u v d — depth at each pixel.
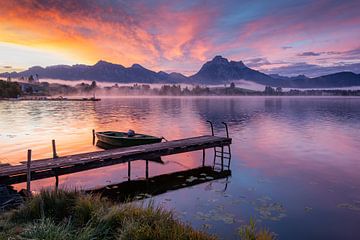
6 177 13.52
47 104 124.56
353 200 14.59
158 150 19.80
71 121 56.16
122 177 19.20
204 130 43.84
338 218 12.26
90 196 9.19
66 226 7.17
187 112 83.44
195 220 11.60
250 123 54.09
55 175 15.06
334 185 17.45
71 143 32.66
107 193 15.83
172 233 6.62
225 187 16.88
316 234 10.74
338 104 140.62
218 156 24.67
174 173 20.45
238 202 14.00
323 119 62.41
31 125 49.03
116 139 28.27
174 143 22.67
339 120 60.12
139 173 20.30
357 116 69.75
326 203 14.12
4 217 8.30
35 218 8.14
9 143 32.16
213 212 12.57
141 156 18.81
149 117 66.25
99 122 54.75
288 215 12.48
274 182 18.06
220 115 72.75
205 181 18.31
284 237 10.43
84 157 17.16
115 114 74.69
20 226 7.49
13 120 56.50
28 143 32.28
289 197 14.99
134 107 109.62
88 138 36.41
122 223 7.30
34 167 14.66
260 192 15.84
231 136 38.41
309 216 12.42
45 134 39.31
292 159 25.23
